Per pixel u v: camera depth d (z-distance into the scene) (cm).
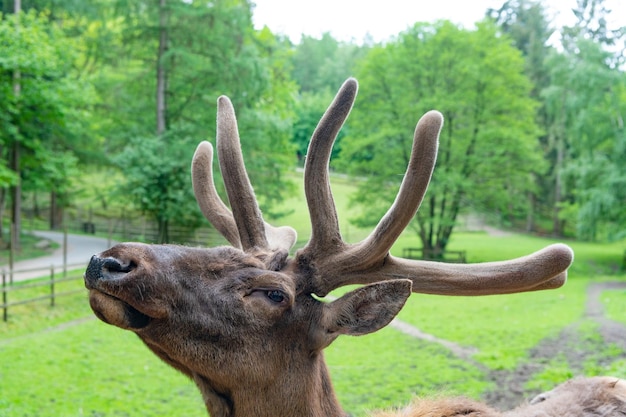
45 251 2680
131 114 3073
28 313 1419
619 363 902
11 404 840
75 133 2755
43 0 3169
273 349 306
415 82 3145
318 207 335
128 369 1045
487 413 353
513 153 3147
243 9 2761
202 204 390
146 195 2622
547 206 5047
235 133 365
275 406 308
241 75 2694
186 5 2741
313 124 3186
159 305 281
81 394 908
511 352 1138
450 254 3148
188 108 2888
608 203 2950
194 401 883
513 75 3088
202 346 293
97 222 3906
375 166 3103
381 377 1002
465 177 3112
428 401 362
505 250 3416
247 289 304
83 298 1616
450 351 1189
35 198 4091
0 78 2130
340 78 4169
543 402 395
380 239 323
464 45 3009
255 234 348
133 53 2945
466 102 3067
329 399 337
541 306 1791
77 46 3080
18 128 2417
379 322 306
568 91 3556
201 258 307
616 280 2672
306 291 325
